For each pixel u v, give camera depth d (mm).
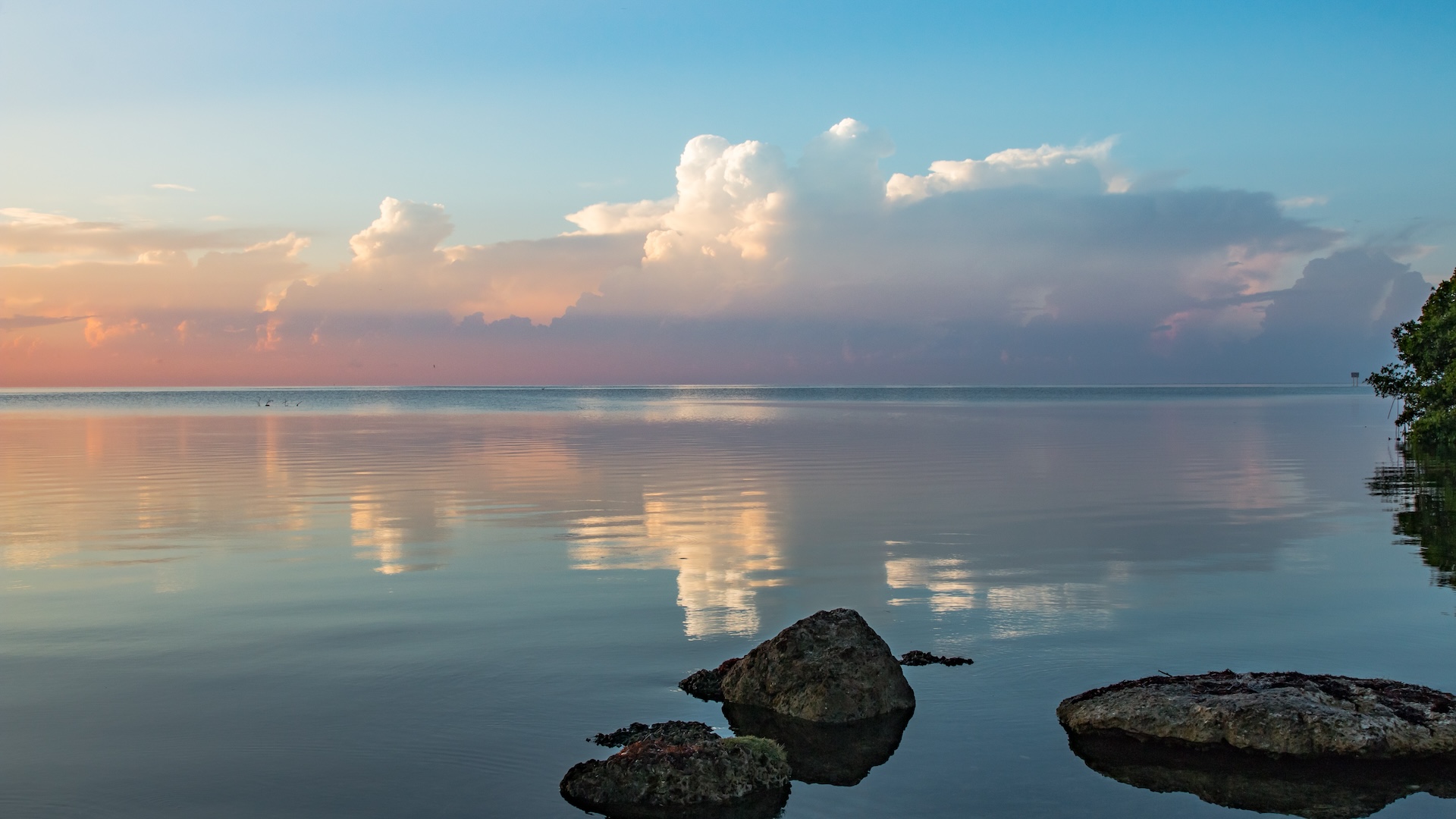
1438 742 8320
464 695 10312
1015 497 26828
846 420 80312
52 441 53469
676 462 38906
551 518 22969
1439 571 16141
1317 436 54625
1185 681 9641
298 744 8953
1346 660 11211
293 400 173625
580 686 10602
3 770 8383
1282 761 8391
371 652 11844
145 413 102188
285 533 20797
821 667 9875
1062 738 9078
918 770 8422
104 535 20516
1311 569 16438
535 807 7766
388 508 24844
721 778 7945
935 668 11133
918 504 25438
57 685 10641
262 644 12188
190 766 8477
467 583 15727
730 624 13125
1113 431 60375
